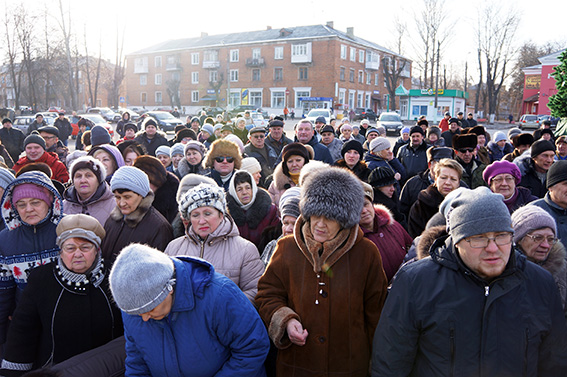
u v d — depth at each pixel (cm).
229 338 200
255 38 5466
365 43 5472
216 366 201
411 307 186
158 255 183
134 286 169
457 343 178
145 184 303
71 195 354
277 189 439
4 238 280
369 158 573
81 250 250
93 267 257
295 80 5056
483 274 177
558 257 225
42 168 376
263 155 629
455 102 4188
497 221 169
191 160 537
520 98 6041
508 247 172
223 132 869
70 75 4075
